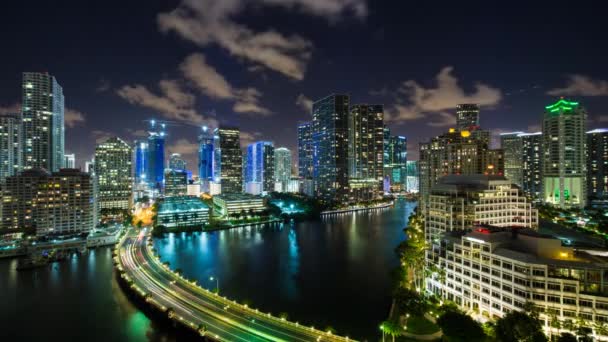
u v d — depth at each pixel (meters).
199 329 134.12
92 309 175.38
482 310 140.88
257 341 127.88
